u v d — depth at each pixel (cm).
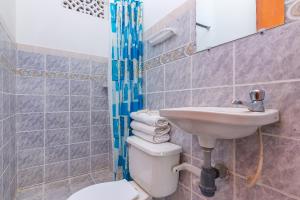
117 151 147
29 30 176
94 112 211
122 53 148
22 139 172
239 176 81
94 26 212
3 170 123
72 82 197
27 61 173
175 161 108
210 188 80
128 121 147
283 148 66
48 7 186
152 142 115
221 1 90
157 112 129
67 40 195
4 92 127
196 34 102
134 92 151
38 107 179
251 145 76
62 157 193
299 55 62
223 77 87
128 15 150
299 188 62
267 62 71
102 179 197
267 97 71
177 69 116
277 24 68
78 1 203
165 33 120
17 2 171
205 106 96
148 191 108
